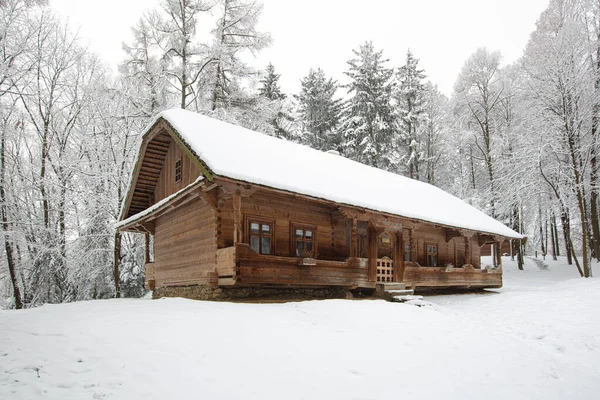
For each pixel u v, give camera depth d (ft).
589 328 39.34
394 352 27.02
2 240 76.07
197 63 88.48
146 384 18.95
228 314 31.63
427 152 142.72
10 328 25.31
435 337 31.55
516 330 38.86
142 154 58.75
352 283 51.01
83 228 81.61
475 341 31.94
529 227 131.44
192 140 43.09
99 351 21.67
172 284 55.06
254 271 41.22
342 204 48.88
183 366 20.97
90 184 82.48
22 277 79.46
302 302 40.14
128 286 83.20
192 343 24.04
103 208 81.35
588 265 78.79
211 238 45.50
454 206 79.10
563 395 23.77
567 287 67.15
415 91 139.74
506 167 101.30
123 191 84.43
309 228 53.42
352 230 52.65
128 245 87.97
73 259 79.41
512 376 25.64
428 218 61.21
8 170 79.05
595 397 23.90
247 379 20.54
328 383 21.22
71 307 33.96
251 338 26.25
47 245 77.82
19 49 76.07
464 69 127.24
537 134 87.71
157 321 27.68
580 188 80.38
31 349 21.84
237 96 91.50
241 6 88.58
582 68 83.25
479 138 131.13
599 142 82.53
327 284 48.21
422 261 70.85
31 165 82.48
